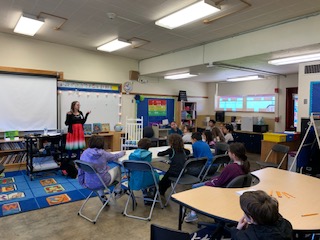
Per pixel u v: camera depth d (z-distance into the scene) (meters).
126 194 3.79
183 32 4.68
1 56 5.06
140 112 7.54
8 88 5.08
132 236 2.60
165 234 1.40
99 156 3.01
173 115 8.55
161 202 3.32
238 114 8.74
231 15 3.80
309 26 3.71
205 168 3.59
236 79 8.04
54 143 4.85
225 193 2.13
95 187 2.98
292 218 1.68
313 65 4.80
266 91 7.84
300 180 2.56
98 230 2.72
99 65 6.55
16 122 5.19
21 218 2.94
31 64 5.44
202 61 5.44
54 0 3.48
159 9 3.71
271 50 4.18
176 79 8.46
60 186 4.08
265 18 3.91
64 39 5.42
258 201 1.33
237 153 2.52
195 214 2.95
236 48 4.75
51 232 2.65
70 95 6.06
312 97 4.81
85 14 3.97
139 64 7.43
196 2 3.36
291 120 7.23
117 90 6.96
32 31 4.59
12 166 4.96
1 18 4.21
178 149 3.45
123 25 4.44
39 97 5.46
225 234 2.37
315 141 4.25
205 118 9.34
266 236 1.25
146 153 3.15
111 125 6.84
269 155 4.85
